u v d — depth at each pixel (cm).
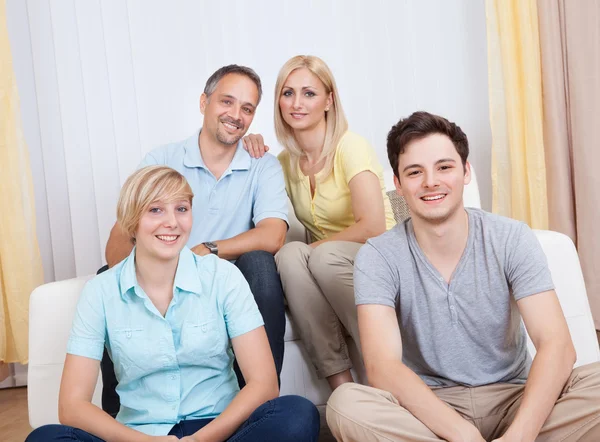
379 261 164
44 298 207
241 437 143
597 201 322
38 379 206
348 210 232
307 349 206
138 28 332
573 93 325
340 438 146
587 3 321
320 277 201
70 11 329
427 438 140
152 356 157
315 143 234
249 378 158
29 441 137
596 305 324
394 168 166
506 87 326
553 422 143
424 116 161
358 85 340
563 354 148
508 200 333
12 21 330
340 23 338
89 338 158
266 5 336
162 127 336
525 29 323
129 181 157
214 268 165
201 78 336
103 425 146
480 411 158
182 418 158
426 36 342
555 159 329
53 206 336
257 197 229
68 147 331
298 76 228
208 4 334
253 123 338
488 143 346
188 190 159
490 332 160
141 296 158
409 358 169
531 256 157
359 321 162
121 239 216
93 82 331
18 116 312
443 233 159
